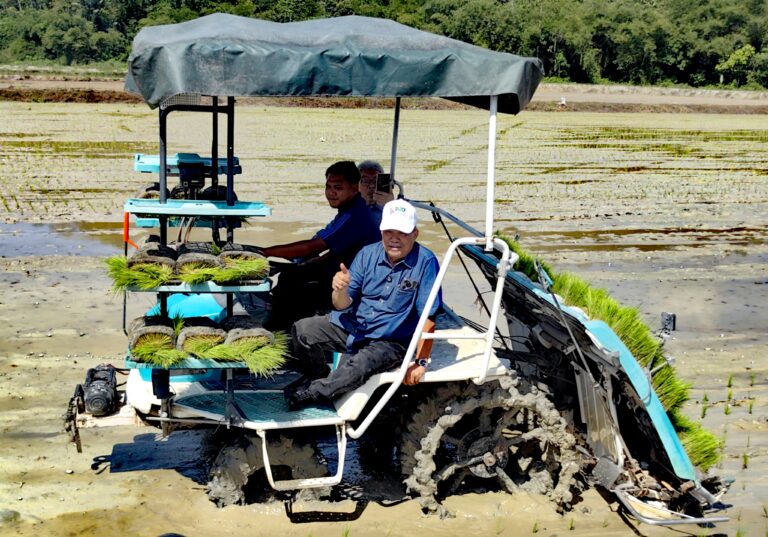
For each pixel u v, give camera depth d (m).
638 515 5.06
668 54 83.75
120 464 5.83
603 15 83.19
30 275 10.28
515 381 5.26
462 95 4.66
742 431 6.65
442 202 16.23
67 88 41.75
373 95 4.60
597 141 30.56
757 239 13.88
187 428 5.67
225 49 4.39
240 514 5.19
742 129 38.97
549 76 77.94
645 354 5.60
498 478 5.52
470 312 9.15
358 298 5.16
